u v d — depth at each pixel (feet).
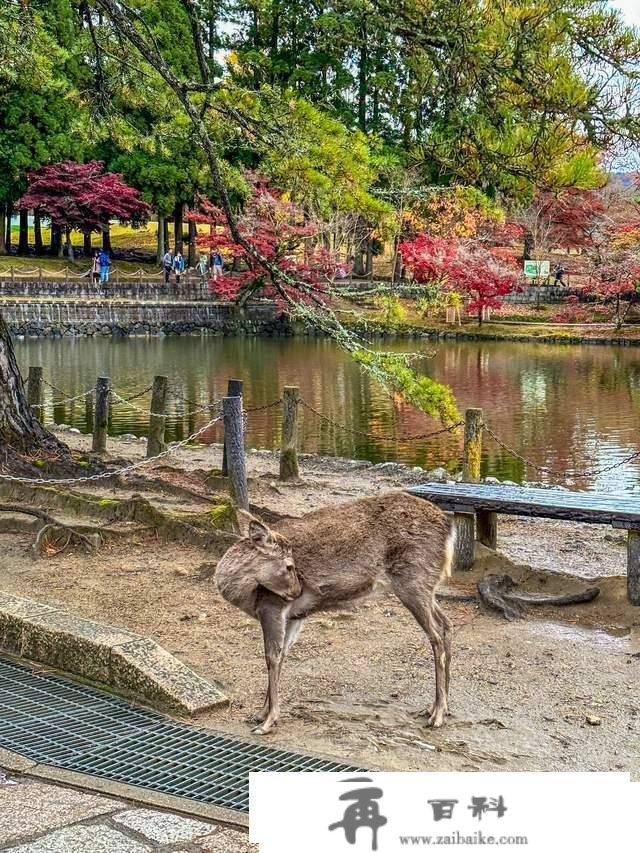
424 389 28.12
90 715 17.08
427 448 56.29
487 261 140.36
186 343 133.69
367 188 28.76
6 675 18.89
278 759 15.24
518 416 69.21
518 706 18.20
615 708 18.16
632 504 23.97
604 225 130.93
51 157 151.64
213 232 156.97
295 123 28.35
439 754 15.97
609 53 25.79
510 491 26.30
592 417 68.80
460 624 22.94
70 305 139.23
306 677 19.52
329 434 61.72
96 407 44.65
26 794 13.80
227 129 30.78
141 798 13.60
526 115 27.50
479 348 127.95
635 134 25.81
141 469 38.22
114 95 38.83
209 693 17.71
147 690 17.67
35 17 37.99
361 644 21.49
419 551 17.57
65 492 32.17
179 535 29.01
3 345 35.70
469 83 27.53
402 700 18.43
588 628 22.72
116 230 241.55
